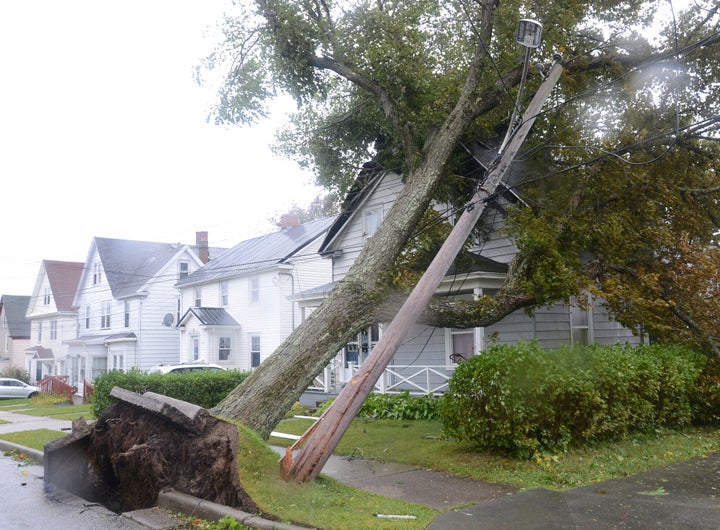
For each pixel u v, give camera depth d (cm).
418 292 820
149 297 3391
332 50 1251
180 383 1741
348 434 1250
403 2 1263
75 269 4459
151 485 763
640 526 598
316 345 886
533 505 678
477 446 973
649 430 1061
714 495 711
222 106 1315
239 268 2947
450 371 1634
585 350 995
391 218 1030
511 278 1117
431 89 1230
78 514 711
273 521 610
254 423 820
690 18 1205
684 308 1188
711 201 1296
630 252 1178
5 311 5141
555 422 918
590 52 1257
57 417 1877
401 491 776
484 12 1209
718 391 1198
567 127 1241
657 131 1226
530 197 1184
